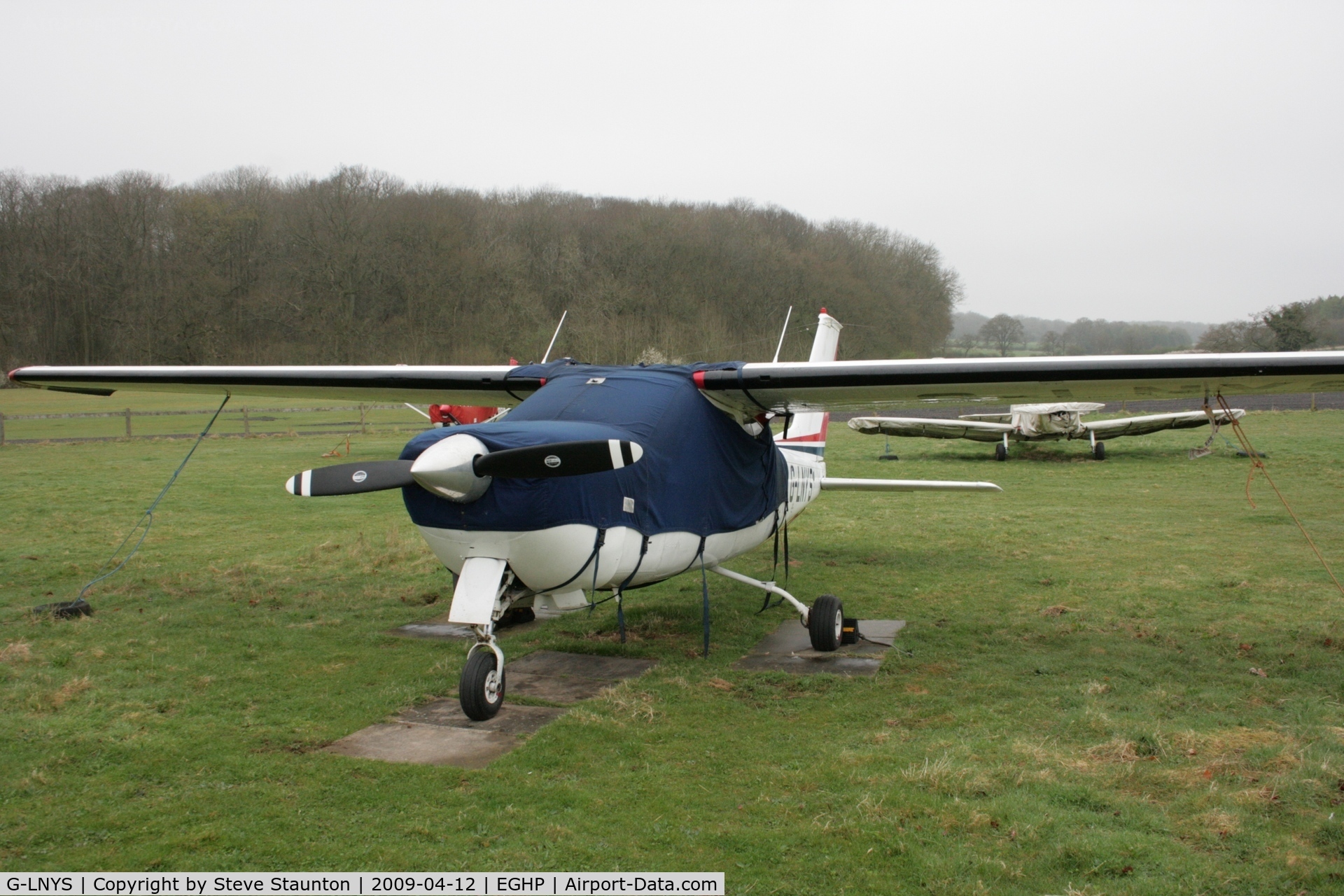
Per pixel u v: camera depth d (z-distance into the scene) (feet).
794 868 11.05
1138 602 24.63
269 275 172.04
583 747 15.06
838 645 21.22
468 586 16.34
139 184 176.04
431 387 24.48
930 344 178.60
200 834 11.98
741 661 20.49
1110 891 10.42
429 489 15.37
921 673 19.25
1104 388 18.65
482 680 16.24
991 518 38.99
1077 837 11.58
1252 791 12.79
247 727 16.01
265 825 12.30
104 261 165.48
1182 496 44.19
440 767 14.21
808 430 28.27
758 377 19.36
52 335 162.40
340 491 15.87
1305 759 13.75
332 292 162.09
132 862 11.29
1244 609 23.71
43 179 169.68
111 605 25.11
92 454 66.44
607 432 17.57
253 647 21.18
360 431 87.35
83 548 32.96
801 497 26.63
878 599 25.89
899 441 76.48
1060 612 23.91
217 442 76.33
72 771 13.99
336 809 12.78
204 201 170.50
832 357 29.40
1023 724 15.99
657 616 24.44
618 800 13.00
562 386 19.71
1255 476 50.03
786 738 15.52
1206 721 15.85
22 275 160.97
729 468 20.92
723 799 13.02
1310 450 59.31
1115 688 17.88
